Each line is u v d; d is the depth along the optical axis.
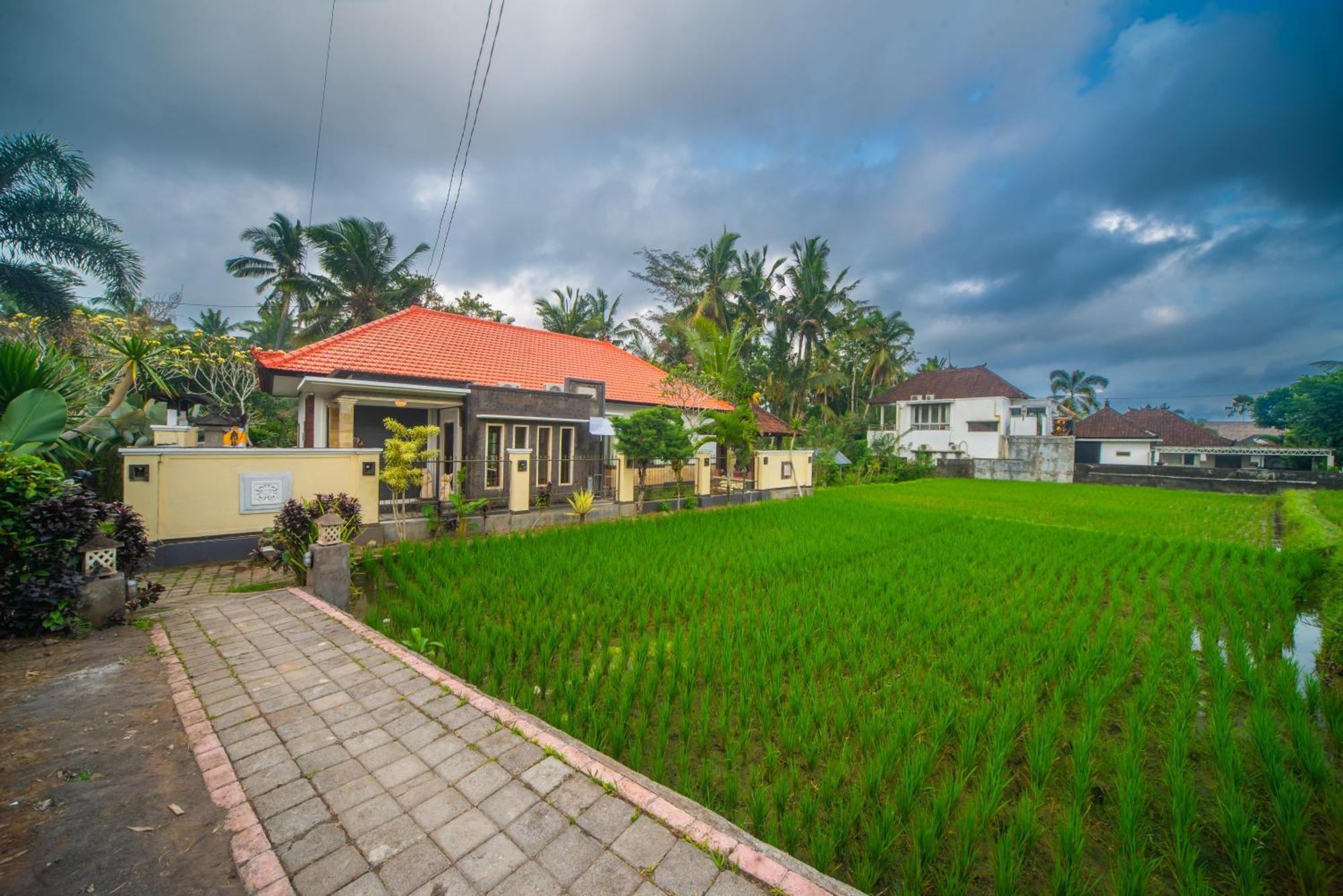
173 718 3.74
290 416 26.03
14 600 4.96
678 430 14.39
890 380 44.12
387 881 2.37
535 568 8.23
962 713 4.35
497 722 3.75
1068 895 2.70
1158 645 5.74
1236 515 17.98
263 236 27.20
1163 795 3.53
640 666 4.82
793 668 5.18
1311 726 4.14
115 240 16.11
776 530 12.51
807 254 33.31
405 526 10.30
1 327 14.65
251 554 7.84
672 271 32.66
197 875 2.36
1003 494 24.31
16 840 2.51
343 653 4.90
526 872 2.44
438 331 16.94
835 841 2.93
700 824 2.77
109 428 10.12
